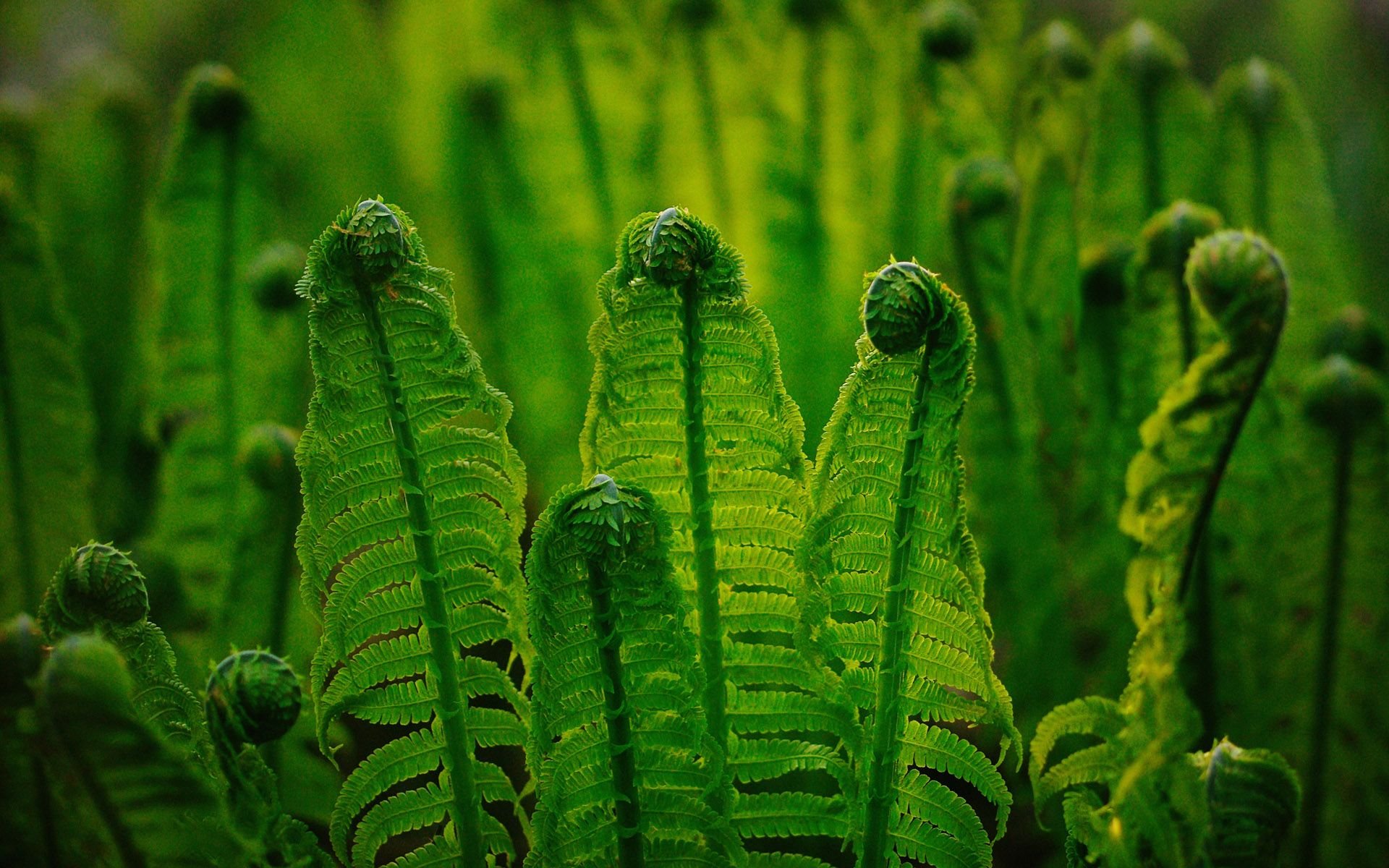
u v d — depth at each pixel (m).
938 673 1.19
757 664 1.20
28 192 1.78
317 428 1.18
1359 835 1.38
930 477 1.18
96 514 1.69
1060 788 1.22
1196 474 1.22
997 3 1.70
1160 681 1.21
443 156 2.02
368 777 1.20
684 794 1.21
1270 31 3.04
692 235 1.17
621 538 1.15
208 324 1.51
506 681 1.21
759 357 1.19
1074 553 1.42
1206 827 1.19
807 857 1.21
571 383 1.69
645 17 1.85
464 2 2.05
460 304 1.93
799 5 1.55
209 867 1.17
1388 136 2.57
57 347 1.45
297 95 2.23
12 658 1.19
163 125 3.38
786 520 1.20
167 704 1.21
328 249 1.17
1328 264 1.48
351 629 1.19
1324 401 1.37
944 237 1.46
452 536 1.20
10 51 3.98
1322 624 1.38
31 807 1.22
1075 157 1.56
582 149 1.68
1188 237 1.34
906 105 1.54
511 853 1.22
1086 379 1.42
